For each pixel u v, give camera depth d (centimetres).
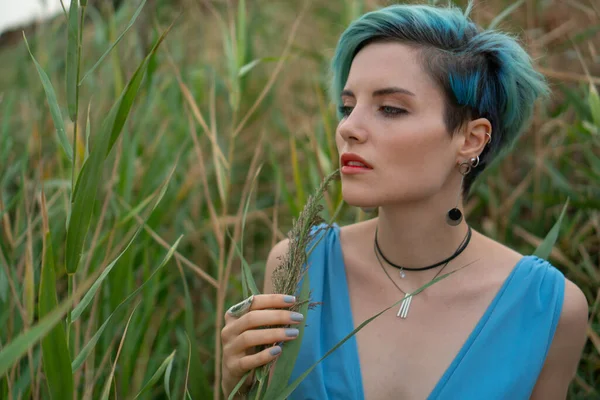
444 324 155
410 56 143
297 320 133
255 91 333
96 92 269
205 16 360
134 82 118
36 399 162
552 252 235
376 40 148
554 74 242
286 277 134
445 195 155
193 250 275
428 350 152
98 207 228
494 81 154
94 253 196
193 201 275
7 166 249
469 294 157
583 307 158
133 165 213
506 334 152
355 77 146
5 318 179
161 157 250
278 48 373
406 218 154
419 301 158
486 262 161
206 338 254
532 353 150
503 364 149
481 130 153
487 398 146
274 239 202
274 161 226
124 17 284
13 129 305
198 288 263
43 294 114
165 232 266
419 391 149
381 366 153
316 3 403
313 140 219
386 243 161
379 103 142
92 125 254
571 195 244
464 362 149
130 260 195
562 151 268
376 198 141
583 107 237
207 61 311
